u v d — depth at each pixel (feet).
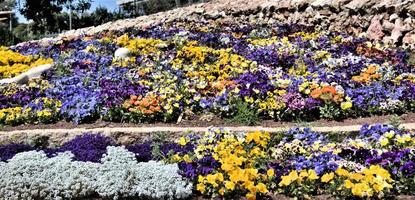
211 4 61.98
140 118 28.53
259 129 25.40
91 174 20.99
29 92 33.83
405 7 38.29
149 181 20.26
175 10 63.93
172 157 22.24
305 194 19.21
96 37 51.60
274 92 29.32
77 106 29.73
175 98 29.76
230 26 52.13
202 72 35.14
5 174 21.11
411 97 27.50
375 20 41.32
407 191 18.86
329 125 25.99
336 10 45.62
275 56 37.83
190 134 24.94
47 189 20.45
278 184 19.89
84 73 37.01
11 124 29.73
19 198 20.53
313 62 36.60
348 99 27.55
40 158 22.49
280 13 52.85
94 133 26.53
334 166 20.03
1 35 90.27
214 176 19.63
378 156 20.42
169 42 44.27
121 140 26.07
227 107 28.19
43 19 135.74
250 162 21.49
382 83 30.58
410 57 36.78
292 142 23.17
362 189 18.26
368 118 26.66
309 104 27.35
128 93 30.83
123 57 40.32
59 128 28.40
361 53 38.17
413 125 24.52
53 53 46.80
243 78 32.27
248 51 40.45
